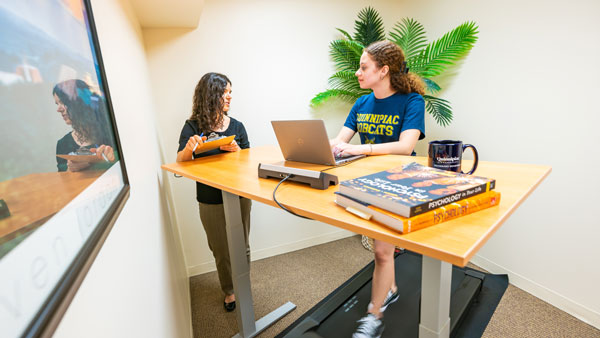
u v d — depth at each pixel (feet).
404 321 4.31
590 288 5.04
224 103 5.33
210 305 6.12
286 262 7.73
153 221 3.28
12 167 0.74
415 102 4.89
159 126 6.36
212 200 5.14
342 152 3.91
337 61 8.11
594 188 4.83
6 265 0.67
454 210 1.64
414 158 3.63
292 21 7.45
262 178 3.05
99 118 1.63
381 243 3.98
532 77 5.47
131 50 3.93
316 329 4.45
